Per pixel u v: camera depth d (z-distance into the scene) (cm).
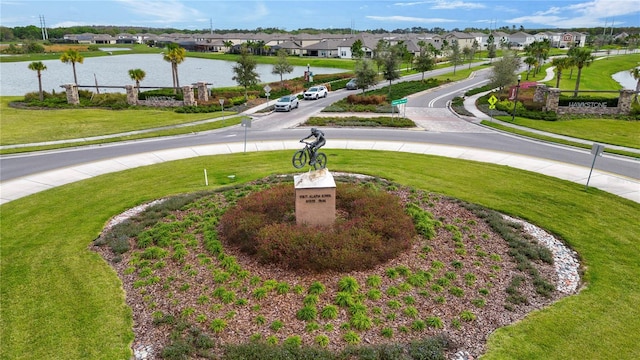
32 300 1042
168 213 1520
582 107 3816
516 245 1278
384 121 3375
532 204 1634
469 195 1725
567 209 1588
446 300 1013
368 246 1163
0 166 2231
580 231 1405
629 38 13638
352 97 4531
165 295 1044
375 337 891
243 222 1278
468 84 6172
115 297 1049
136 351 871
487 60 10525
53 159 2369
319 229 1246
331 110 3994
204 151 2522
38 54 12062
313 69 9494
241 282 1075
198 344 870
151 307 1002
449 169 2097
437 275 1110
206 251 1239
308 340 880
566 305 1006
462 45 13775
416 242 1274
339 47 11800
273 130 3173
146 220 1468
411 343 865
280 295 1022
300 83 6153
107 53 13288
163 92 4634
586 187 1816
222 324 921
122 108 4222
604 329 924
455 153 2433
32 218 1543
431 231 1321
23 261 1228
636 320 956
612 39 16225
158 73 8638
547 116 3516
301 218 1284
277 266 1132
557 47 15000
